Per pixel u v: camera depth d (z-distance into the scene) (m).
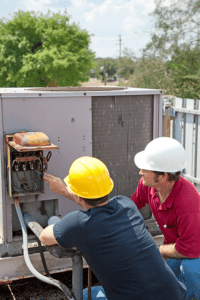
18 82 24.98
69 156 2.60
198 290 1.92
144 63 15.88
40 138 2.10
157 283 1.48
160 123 2.89
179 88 14.89
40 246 2.51
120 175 2.84
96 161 1.63
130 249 1.46
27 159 2.25
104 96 2.64
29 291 2.65
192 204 1.86
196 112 4.54
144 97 2.81
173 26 15.24
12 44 25.27
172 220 1.98
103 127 2.69
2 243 2.50
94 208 1.52
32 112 2.43
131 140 2.82
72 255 1.71
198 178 4.65
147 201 2.29
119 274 1.48
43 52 24.08
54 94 2.46
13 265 2.54
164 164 1.83
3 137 2.38
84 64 26.41
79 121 2.57
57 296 2.58
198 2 14.84
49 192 2.55
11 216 2.49
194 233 1.84
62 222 1.57
